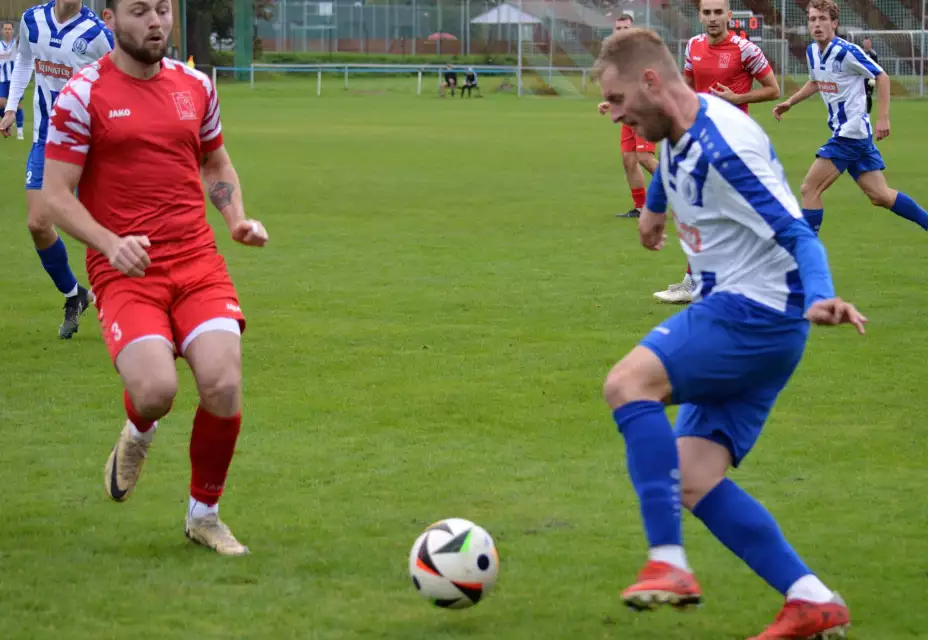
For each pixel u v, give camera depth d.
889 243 22.83
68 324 15.18
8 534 8.62
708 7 19.66
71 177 8.20
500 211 27.50
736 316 6.75
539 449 10.73
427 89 96.06
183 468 10.26
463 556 6.98
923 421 11.59
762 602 7.52
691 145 6.71
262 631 7.03
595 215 26.81
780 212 6.57
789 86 80.50
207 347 8.12
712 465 7.00
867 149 20.89
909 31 79.00
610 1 94.69
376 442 10.93
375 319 16.25
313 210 27.55
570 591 7.66
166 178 8.40
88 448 10.73
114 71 8.34
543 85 93.56
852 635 7.00
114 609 7.32
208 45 109.81
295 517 9.02
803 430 11.31
